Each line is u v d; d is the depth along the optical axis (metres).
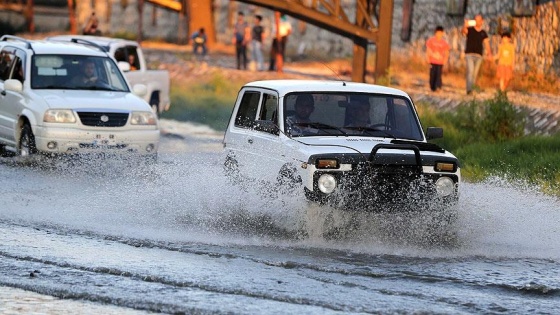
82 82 40.56
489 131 46.25
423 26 78.69
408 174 25.22
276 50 82.00
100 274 21.94
